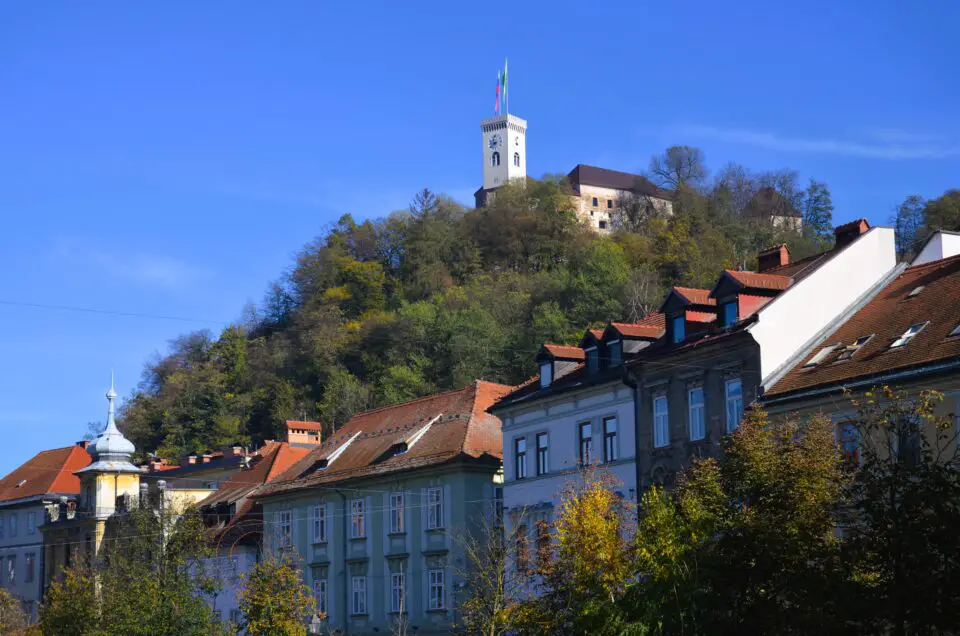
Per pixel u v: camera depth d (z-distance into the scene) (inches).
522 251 6579.7
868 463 1268.5
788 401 1792.6
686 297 2128.4
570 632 1610.5
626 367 2161.7
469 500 2583.7
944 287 1850.4
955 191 4987.7
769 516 1344.7
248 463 3966.5
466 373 4918.8
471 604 1921.8
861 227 2119.8
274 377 5856.3
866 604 1210.0
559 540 1727.4
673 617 1387.8
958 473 1227.2
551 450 2368.4
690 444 2025.1
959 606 1167.0
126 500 3838.6
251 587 2368.4
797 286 1963.6
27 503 4392.2
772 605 1298.0
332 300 6441.9
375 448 2947.8
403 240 6875.0
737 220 6309.1
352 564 2856.8
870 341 1829.5
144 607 2391.7
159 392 6200.8
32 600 4279.0
